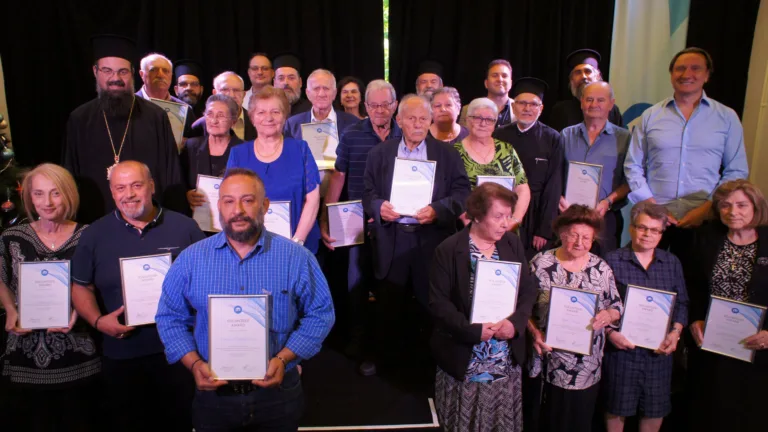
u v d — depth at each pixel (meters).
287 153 2.88
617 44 4.75
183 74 4.33
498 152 3.22
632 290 2.41
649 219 2.43
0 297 2.43
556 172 3.37
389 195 2.93
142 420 2.42
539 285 2.43
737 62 4.45
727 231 2.59
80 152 2.93
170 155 3.03
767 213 2.40
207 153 3.21
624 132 3.44
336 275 3.92
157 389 2.39
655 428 2.53
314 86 3.62
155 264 2.24
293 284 1.90
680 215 3.18
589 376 2.34
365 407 2.96
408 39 4.80
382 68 4.84
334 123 3.56
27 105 4.45
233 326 1.78
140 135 2.96
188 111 3.67
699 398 2.59
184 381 2.34
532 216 3.44
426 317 3.29
